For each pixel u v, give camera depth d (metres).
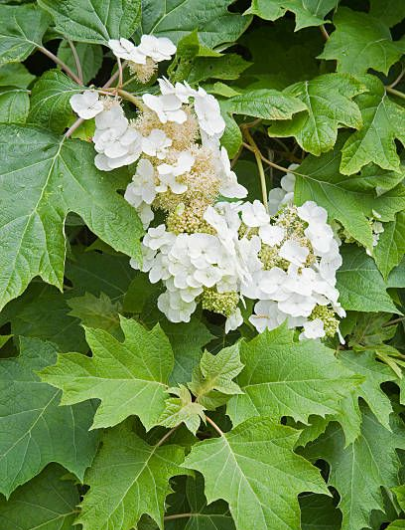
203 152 1.41
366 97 1.52
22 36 1.46
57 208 1.38
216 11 1.51
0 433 1.39
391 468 1.50
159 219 1.47
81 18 1.46
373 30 1.56
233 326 1.42
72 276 1.55
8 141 1.40
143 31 1.51
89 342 1.37
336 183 1.51
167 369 1.41
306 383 1.39
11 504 1.42
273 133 1.50
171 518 1.48
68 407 1.41
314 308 1.46
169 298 1.42
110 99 1.42
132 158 1.40
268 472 1.35
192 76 1.51
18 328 1.52
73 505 1.43
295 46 1.62
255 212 1.44
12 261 1.36
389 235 1.52
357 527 1.46
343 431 1.50
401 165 1.55
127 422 1.42
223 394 1.40
